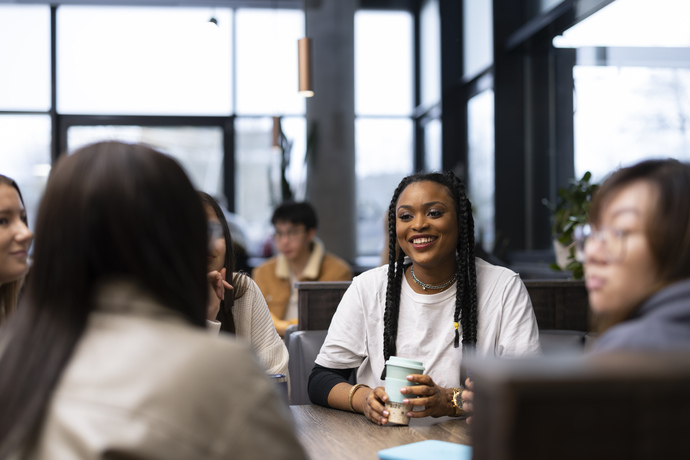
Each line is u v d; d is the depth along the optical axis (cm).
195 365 69
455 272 176
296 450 72
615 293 82
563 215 303
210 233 87
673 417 61
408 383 142
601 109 422
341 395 159
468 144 651
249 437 69
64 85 717
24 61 713
